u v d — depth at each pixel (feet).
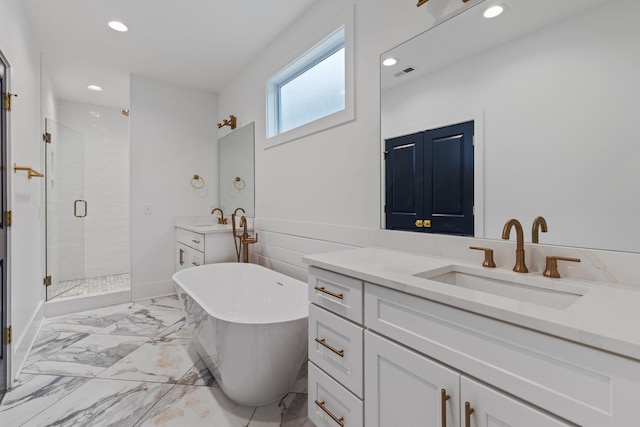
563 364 2.09
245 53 9.69
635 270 3.05
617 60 3.13
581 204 3.38
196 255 10.25
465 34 4.48
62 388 5.90
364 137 6.13
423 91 5.05
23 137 7.13
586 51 3.34
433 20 4.90
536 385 2.20
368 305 3.54
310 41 7.49
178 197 12.05
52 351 7.37
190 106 12.29
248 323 4.92
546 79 3.65
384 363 3.33
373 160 5.94
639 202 3.02
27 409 5.29
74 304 10.05
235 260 10.29
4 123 5.83
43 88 9.66
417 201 5.14
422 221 5.05
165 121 11.75
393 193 5.55
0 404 5.41
